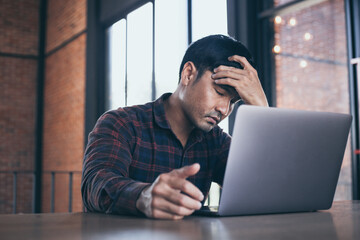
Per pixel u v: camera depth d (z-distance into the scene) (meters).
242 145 1.00
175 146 1.59
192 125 1.58
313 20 7.29
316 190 1.18
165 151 1.56
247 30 4.01
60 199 7.66
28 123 8.45
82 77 7.06
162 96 1.63
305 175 1.14
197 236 0.71
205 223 0.89
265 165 1.05
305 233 0.75
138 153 1.52
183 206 0.93
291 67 7.04
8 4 8.45
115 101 6.19
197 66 1.46
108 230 0.78
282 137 1.07
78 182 7.05
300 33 7.17
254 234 0.73
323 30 7.37
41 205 8.32
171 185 0.94
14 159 8.26
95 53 6.58
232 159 0.99
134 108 1.59
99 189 1.14
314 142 1.14
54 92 8.10
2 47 8.34
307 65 7.20
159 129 1.57
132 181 1.11
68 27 7.61
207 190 1.66
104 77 6.59
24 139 8.38
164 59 5.00
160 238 0.69
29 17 8.60
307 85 7.20
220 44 1.46
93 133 1.44
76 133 7.18
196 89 1.46
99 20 6.64
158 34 5.14
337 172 1.22
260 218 1.00
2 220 0.93
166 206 0.94
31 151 8.41
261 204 1.07
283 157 1.08
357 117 3.61
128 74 5.83
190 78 1.48
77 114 7.16
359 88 3.59
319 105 7.27
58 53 7.99
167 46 4.95
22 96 8.45
